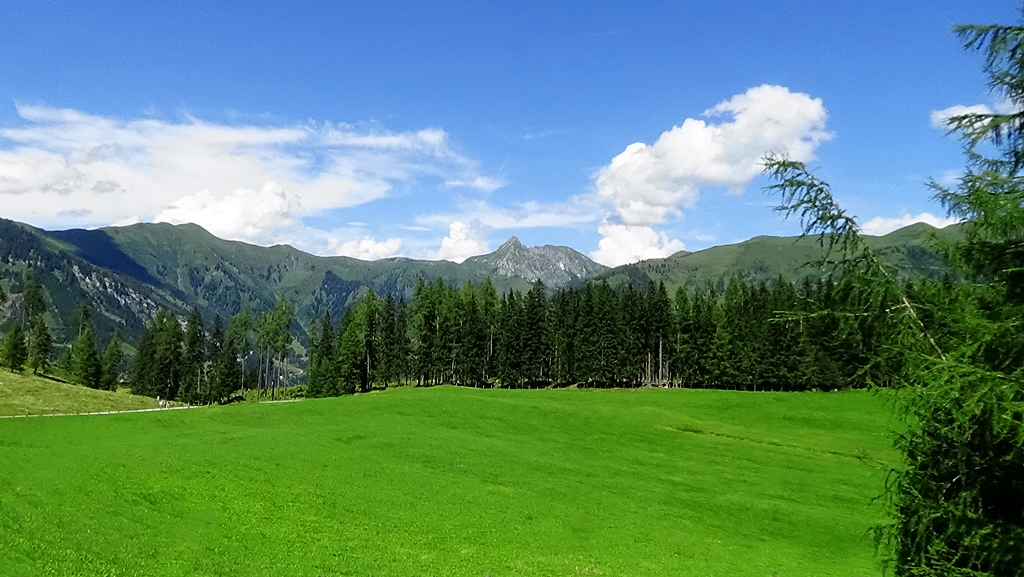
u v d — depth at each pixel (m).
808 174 14.20
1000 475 12.12
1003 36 12.55
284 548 27.53
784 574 30.02
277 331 140.25
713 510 41.50
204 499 33.72
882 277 13.30
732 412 84.44
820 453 60.91
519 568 27.97
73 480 33.78
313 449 47.69
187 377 141.62
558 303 143.25
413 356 131.62
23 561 20.91
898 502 13.98
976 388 11.07
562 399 93.31
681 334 131.50
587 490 43.78
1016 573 11.78
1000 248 12.30
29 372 140.88
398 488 39.69
